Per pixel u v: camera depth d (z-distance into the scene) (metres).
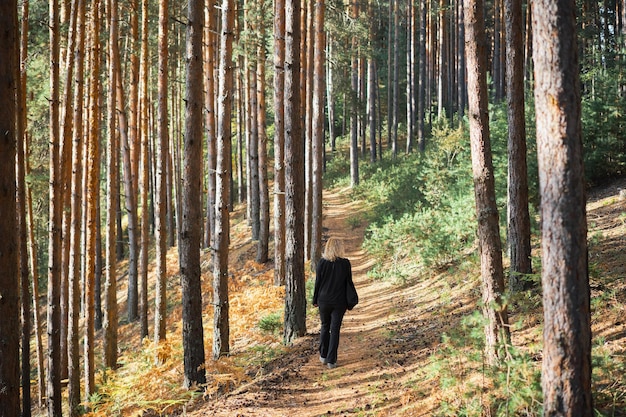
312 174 20.53
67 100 11.53
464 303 10.08
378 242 16.95
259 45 19.66
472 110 6.45
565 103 3.57
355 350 9.07
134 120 19.14
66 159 11.38
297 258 10.41
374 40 37.84
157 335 14.84
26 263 10.97
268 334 12.08
